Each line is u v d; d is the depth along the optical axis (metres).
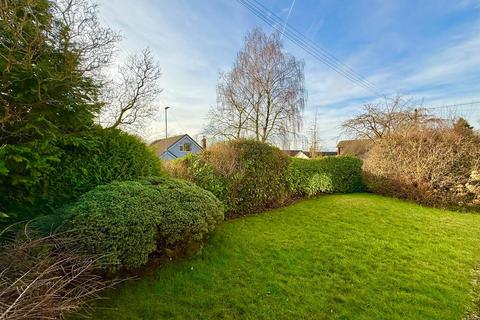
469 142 8.28
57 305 1.98
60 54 3.76
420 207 7.94
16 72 3.21
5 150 2.85
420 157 8.59
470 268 4.12
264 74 17.30
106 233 3.04
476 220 6.75
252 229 5.50
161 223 3.55
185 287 3.37
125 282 3.37
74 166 3.96
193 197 4.22
